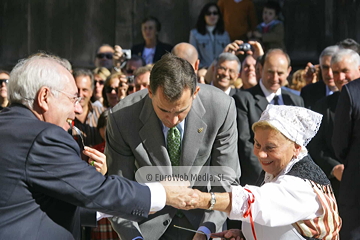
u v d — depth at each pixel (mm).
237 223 9711
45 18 25625
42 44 25641
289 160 5270
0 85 10961
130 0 25734
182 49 9805
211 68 11820
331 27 24172
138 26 25828
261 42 21641
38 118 5125
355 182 8719
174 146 6535
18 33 25484
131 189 5148
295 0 24234
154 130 6438
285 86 15484
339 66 10102
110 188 5023
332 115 10094
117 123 6516
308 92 12211
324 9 24203
